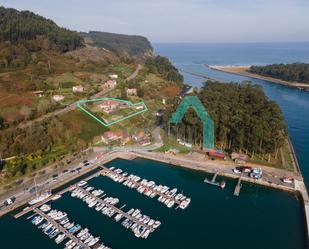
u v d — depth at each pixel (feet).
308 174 400.06
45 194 351.46
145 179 394.52
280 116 483.51
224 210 331.36
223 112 488.85
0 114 485.97
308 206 322.14
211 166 420.77
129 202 343.67
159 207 335.06
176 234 289.33
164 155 461.37
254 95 618.44
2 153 416.67
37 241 279.90
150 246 271.90
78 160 445.78
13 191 359.05
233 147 470.80
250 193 369.30
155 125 593.01
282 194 359.25
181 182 394.11
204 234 289.53
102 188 376.07
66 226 299.99
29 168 404.77
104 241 278.46
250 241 279.08
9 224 306.14
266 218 315.78
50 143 465.47
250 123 437.17
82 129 513.04
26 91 598.75
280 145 428.56
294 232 293.02
